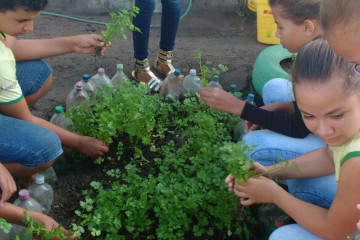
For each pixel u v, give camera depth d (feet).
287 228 7.13
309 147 8.83
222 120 11.31
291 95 10.39
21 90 9.41
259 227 8.62
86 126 9.87
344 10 4.61
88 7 17.92
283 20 8.27
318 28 8.00
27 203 7.73
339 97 5.89
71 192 9.31
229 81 13.64
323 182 7.95
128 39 15.74
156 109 10.80
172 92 11.80
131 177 8.75
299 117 8.87
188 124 11.31
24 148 8.24
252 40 16.84
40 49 10.11
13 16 7.73
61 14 17.65
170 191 8.24
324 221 6.68
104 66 13.91
